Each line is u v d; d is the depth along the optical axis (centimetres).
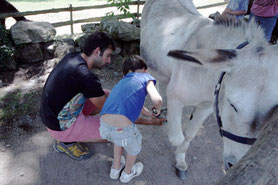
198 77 194
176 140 239
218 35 183
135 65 212
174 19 278
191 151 295
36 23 454
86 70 212
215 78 177
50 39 450
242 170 80
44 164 265
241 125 138
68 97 219
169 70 253
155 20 307
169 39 256
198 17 249
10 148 282
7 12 494
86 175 256
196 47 204
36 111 342
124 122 203
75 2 1296
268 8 351
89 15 938
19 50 426
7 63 411
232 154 153
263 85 127
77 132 245
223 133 158
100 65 227
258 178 77
